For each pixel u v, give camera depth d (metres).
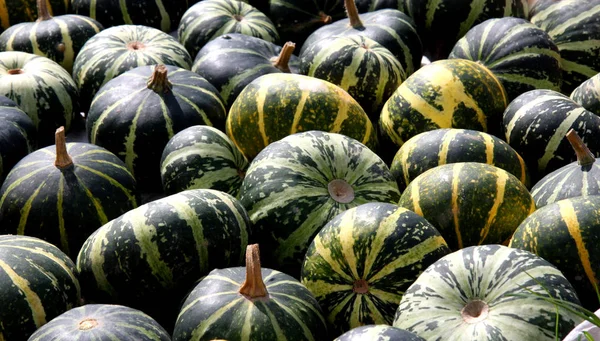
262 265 1.58
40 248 1.49
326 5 2.17
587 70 1.95
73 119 1.95
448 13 2.01
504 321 1.29
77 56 2.00
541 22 2.00
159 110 1.76
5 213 1.63
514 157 1.63
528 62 1.85
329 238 1.45
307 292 1.43
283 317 1.39
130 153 1.76
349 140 1.62
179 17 2.22
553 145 1.66
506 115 1.72
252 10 2.14
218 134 1.68
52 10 2.20
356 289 1.43
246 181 1.59
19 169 1.65
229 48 1.93
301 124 1.68
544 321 1.29
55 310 1.44
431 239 1.43
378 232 1.43
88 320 1.37
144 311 1.51
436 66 1.76
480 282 1.34
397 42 2.00
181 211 1.48
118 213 1.65
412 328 1.33
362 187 1.59
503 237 1.51
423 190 1.53
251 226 1.56
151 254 1.47
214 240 1.49
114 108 1.77
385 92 1.86
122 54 1.95
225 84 1.89
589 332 1.25
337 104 1.70
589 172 1.56
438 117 1.73
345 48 1.86
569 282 1.36
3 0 2.16
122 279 1.48
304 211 1.54
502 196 1.50
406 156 1.65
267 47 1.97
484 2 1.99
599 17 1.95
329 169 1.58
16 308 1.41
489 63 1.87
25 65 1.93
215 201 1.51
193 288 1.46
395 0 2.11
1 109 1.79
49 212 1.61
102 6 2.16
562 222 1.41
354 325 1.43
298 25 2.17
